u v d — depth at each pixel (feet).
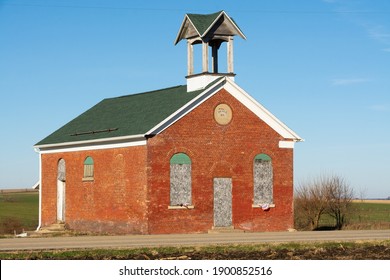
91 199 199.82
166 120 182.19
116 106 218.18
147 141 180.86
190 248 139.13
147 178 180.34
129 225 185.88
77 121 222.89
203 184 187.01
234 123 191.52
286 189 197.67
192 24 191.52
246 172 192.75
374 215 300.40
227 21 193.26
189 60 195.72
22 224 257.14
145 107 201.05
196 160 186.39
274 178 196.24
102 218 195.52
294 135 199.11
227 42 194.29
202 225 186.29
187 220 184.55
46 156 219.61
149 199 180.34
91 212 199.82
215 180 188.44
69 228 207.92
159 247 139.95
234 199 190.70
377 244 149.79
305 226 242.58
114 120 204.44
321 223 253.65
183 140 184.85
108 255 129.08
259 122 195.11
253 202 193.16
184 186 184.75
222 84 189.78
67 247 139.33
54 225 211.41
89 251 132.98
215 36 192.44
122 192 188.65
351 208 241.96
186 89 198.18
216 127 189.16
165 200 182.29
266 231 193.88
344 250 140.36
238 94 192.13
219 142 189.47
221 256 130.00
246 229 191.52
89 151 201.26
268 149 195.93
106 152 194.70
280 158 197.36
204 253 134.00
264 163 195.31
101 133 199.21
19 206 375.04
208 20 193.26
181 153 184.55
